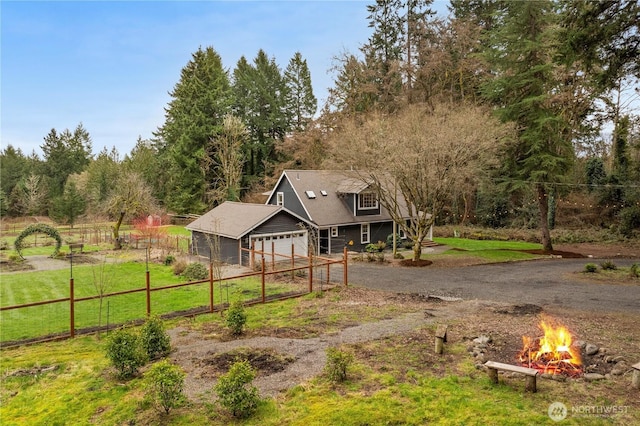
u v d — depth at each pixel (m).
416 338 9.91
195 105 46.53
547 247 26.25
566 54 14.15
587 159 36.94
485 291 15.78
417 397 6.93
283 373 8.14
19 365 8.98
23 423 6.70
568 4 14.55
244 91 52.25
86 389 7.81
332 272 20.33
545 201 26.47
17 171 64.19
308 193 28.38
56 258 26.25
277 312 13.01
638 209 30.09
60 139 68.62
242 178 49.97
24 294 16.92
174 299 15.22
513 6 25.64
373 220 29.22
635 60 13.74
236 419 6.52
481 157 21.17
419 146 20.70
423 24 35.72
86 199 47.03
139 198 32.84
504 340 9.55
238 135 47.00
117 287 17.88
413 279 18.42
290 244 25.95
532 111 25.30
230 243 24.42
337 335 10.36
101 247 31.23
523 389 7.07
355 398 7.00
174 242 31.27
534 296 14.67
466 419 6.20
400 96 36.97
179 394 6.83
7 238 36.59
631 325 10.66
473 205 38.78
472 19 37.00
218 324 11.85
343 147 24.52
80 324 12.26
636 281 16.86
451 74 36.53
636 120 32.12
